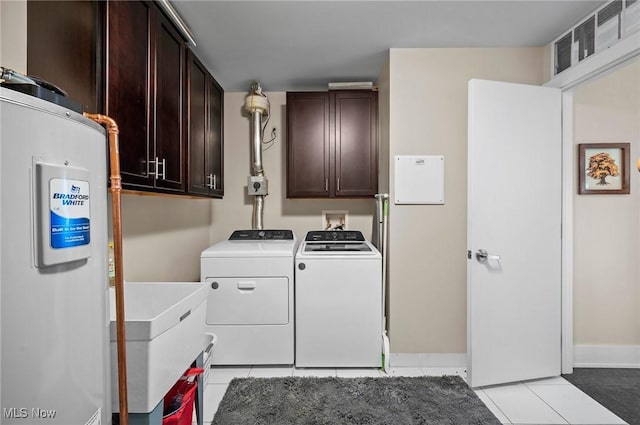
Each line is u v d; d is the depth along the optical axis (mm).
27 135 651
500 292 2164
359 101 3000
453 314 2473
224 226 3391
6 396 623
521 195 2197
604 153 2467
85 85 1236
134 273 1975
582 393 2098
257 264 2381
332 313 2379
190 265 2836
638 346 2469
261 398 2008
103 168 898
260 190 3205
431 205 2465
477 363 2127
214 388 2146
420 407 1921
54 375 707
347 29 2201
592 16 2008
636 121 2461
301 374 2328
